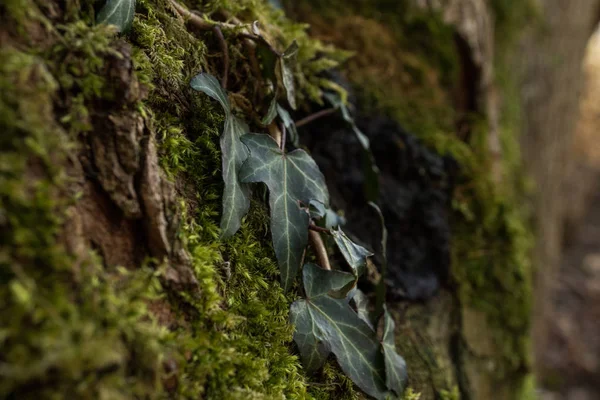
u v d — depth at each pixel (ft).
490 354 1.77
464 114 2.09
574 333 5.62
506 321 1.85
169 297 1.21
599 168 7.84
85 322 1.09
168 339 1.18
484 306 1.82
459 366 1.67
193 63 1.36
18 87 1.10
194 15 1.39
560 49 3.65
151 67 1.26
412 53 2.03
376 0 2.03
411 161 1.83
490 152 2.11
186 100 1.32
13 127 1.09
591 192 7.57
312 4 1.94
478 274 1.84
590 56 9.56
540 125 3.32
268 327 1.30
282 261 1.32
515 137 2.72
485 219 1.89
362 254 1.37
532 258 2.83
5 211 1.08
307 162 1.37
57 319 1.08
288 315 1.33
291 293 1.36
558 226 4.36
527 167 3.08
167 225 1.21
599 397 5.00
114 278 1.16
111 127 1.18
